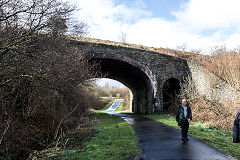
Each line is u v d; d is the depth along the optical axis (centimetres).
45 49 739
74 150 619
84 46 1636
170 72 1942
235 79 1308
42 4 654
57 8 693
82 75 1084
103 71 2336
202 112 1327
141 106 2395
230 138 785
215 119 1192
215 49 1881
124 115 2208
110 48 1734
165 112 1872
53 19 705
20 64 656
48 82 791
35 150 648
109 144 700
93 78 1383
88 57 1631
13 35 614
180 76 1967
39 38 687
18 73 675
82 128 1060
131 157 533
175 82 2048
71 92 1153
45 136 820
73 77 997
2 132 592
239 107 1141
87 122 1285
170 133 894
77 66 1043
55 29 743
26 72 693
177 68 1972
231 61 1443
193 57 2002
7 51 591
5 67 609
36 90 793
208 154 547
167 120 1398
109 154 565
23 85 779
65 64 894
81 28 871
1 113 671
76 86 1108
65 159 528
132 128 1094
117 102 5841
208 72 1584
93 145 671
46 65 732
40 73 714
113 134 890
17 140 657
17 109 839
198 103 1468
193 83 1784
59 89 909
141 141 743
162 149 609
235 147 634
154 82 1881
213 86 1498
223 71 1457
